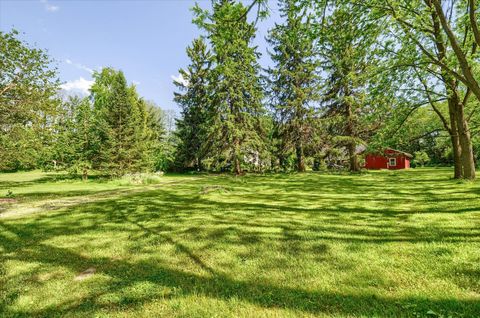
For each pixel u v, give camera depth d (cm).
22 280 367
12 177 2691
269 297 297
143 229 640
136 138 2606
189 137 3475
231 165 3000
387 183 1521
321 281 332
